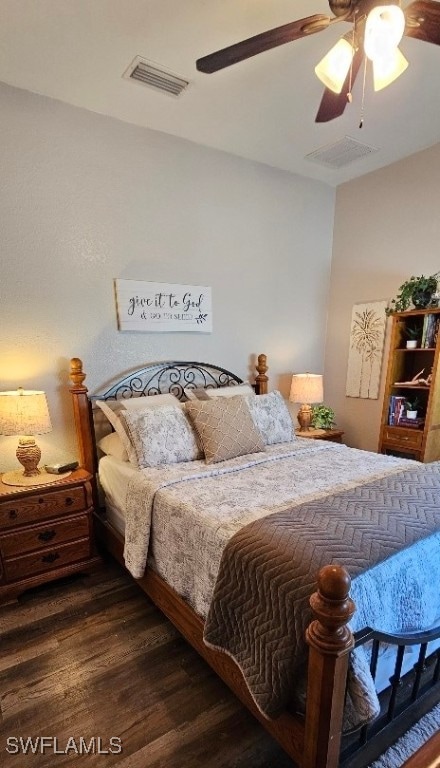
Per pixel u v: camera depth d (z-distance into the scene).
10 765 1.26
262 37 1.33
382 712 1.24
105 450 2.53
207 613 1.44
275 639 1.09
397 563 1.21
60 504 2.20
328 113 1.86
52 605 2.06
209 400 2.55
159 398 2.69
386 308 3.40
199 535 1.50
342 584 0.89
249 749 1.31
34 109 2.27
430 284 2.79
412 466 2.17
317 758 0.98
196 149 2.91
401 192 3.22
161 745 1.32
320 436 3.33
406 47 1.90
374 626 1.11
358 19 1.30
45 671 1.63
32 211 2.33
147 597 2.13
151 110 2.46
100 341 2.65
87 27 1.79
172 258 2.89
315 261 3.78
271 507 1.58
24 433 2.05
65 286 2.48
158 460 2.22
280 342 3.64
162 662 1.68
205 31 1.83
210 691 1.53
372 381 3.56
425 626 1.27
